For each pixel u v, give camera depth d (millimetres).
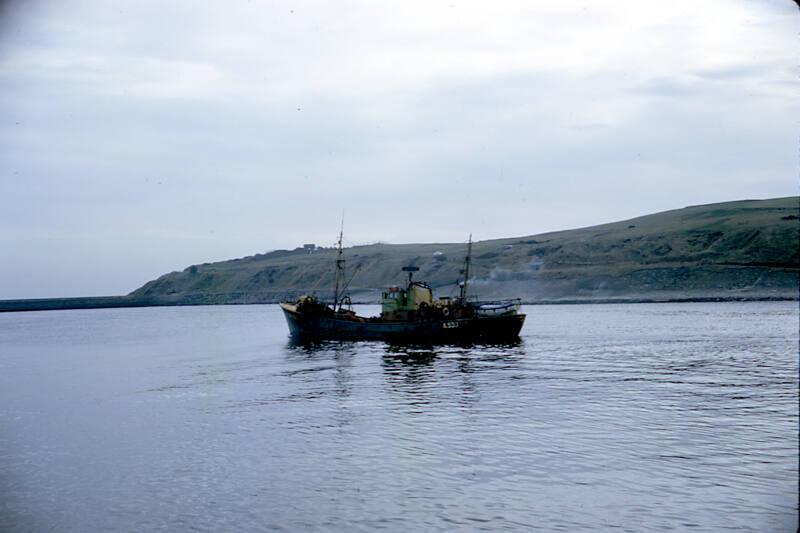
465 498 21562
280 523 19812
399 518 20000
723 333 97750
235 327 148375
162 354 81812
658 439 28875
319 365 60969
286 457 27031
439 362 61188
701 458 25609
